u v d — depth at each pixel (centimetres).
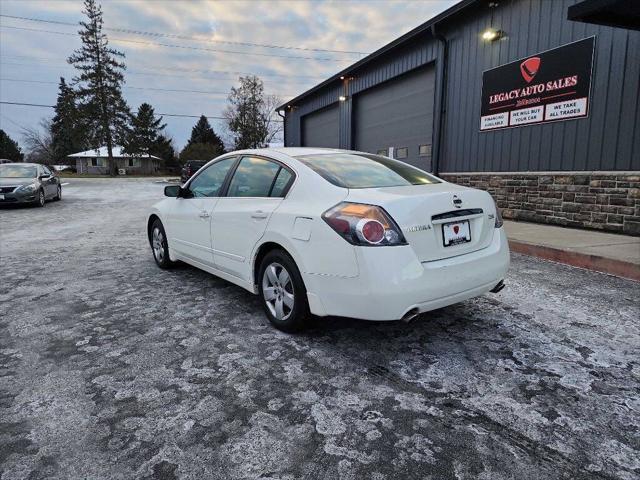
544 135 790
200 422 206
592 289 414
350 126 1516
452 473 172
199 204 411
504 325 326
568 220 754
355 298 255
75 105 4259
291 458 181
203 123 7481
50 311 362
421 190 283
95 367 262
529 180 825
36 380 246
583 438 194
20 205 1286
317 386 240
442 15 977
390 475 171
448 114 1037
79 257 582
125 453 184
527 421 207
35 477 170
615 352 280
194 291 419
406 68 1192
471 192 296
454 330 317
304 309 294
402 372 255
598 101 691
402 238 250
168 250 485
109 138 4319
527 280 447
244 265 345
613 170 675
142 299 395
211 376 251
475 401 224
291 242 289
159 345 294
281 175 328
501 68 874
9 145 6781
